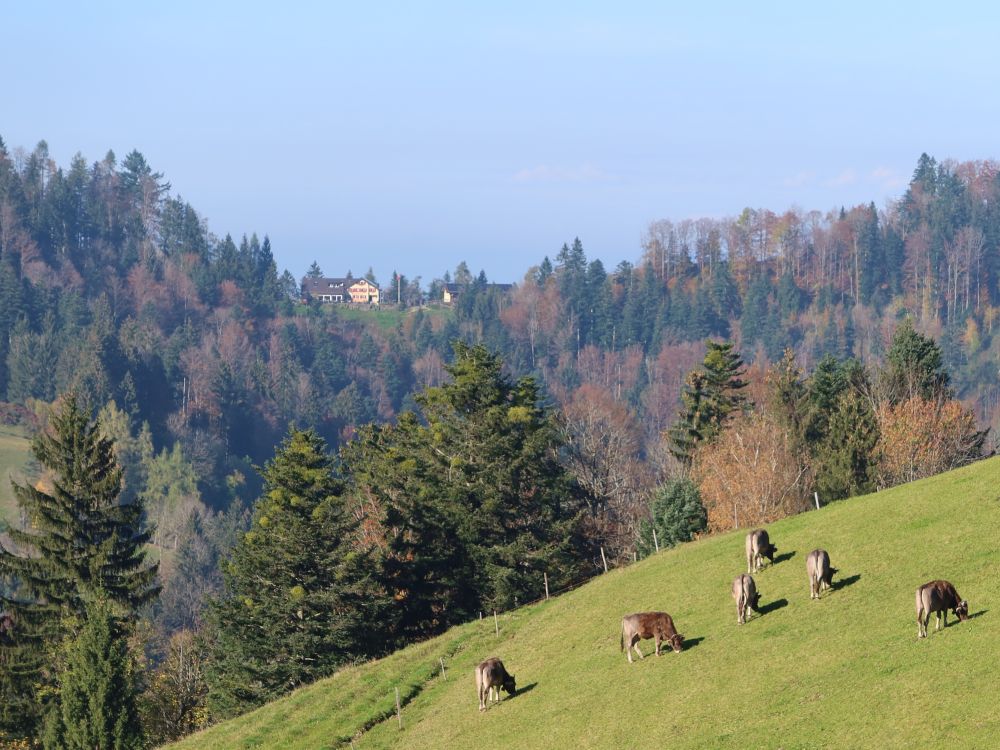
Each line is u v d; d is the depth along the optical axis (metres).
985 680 34.59
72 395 84.56
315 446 85.62
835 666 39.53
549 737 42.75
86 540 81.81
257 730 59.84
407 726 52.69
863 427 89.12
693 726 38.88
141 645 86.12
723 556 59.97
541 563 87.25
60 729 59.59
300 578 80.12
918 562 47.28
